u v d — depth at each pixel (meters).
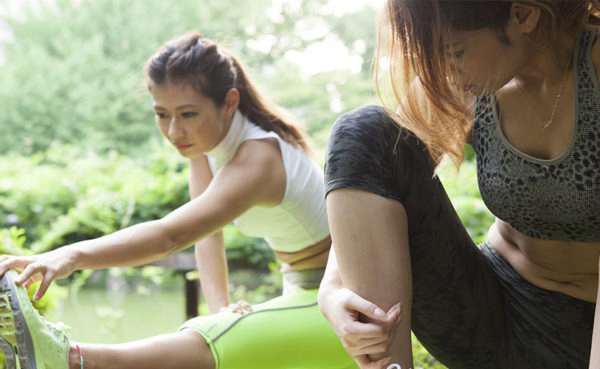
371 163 1.16
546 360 1.37
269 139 1.85
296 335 1.66
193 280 4.01
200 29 17.02
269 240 1.93
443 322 1.33
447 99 1.12
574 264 1.31
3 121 15.84
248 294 6.24
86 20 16.92
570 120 1.16
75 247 1.45
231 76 1.88
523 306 1.38
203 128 1.83
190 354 1.56
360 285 1.14
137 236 1.55
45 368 1.36
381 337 1.12
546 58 1.15
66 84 15.98
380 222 1.15
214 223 1.69
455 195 4.32
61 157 10.17
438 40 1.07
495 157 1.25
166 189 7.50
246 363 1.61
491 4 1.04
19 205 8.01
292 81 15.20
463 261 1.31
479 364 1.40
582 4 1.11
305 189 1.85
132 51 16.55
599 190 1.15
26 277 1.35
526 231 1.29
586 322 1.34
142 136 15.75
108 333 4.93
